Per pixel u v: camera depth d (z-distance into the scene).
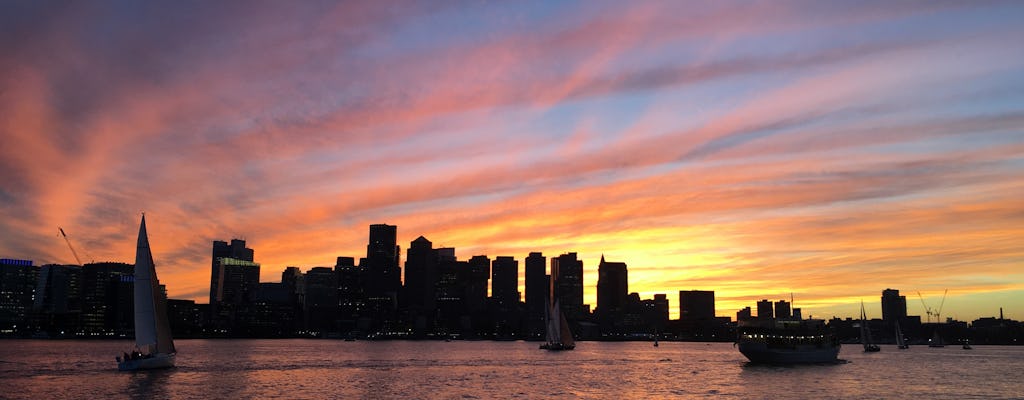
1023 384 177.75
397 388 158.75
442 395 144.75
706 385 165.75
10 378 170.50
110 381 158.62
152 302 171.88
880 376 194.50
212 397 135.50
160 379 164.00
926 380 188.00
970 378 198.62
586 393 149.50
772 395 144.00
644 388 159.12
